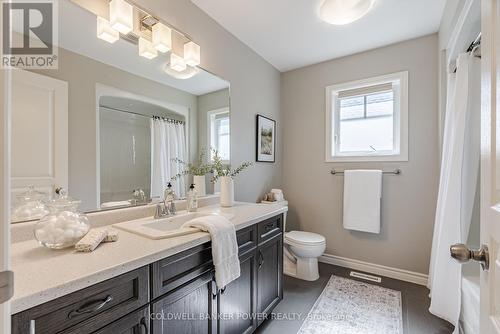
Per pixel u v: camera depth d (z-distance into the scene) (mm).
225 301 1282
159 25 1512
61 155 1148
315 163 2803
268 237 1676
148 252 903
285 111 3012
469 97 1569
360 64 2523
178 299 1019
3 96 382
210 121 1983
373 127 2539
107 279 768
